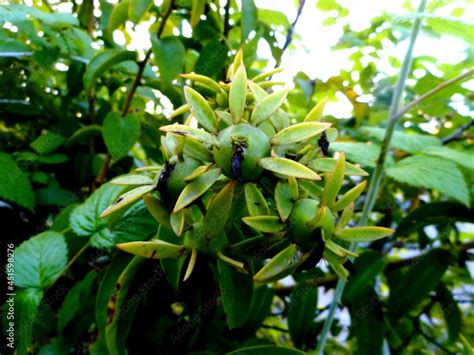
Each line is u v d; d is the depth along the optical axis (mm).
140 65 246
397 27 310
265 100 148
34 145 260
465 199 216
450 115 354
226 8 265
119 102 297
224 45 248
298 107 356
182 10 267
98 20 309
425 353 263
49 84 302
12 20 229
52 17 246
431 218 260
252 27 239
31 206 230
